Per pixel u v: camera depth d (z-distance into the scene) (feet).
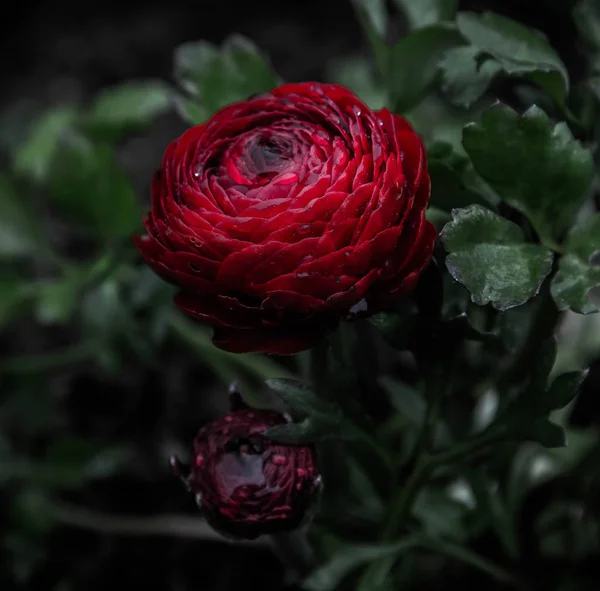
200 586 2.18
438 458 1.71
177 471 1.63
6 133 2.84
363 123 1.55
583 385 1.96
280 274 1.50
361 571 1.79
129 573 2.20
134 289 1.85
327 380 1.66
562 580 1.97
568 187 1.63
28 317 2.54
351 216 1.50
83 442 2.11
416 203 1.53
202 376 2.43
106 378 2.42
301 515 1.62
